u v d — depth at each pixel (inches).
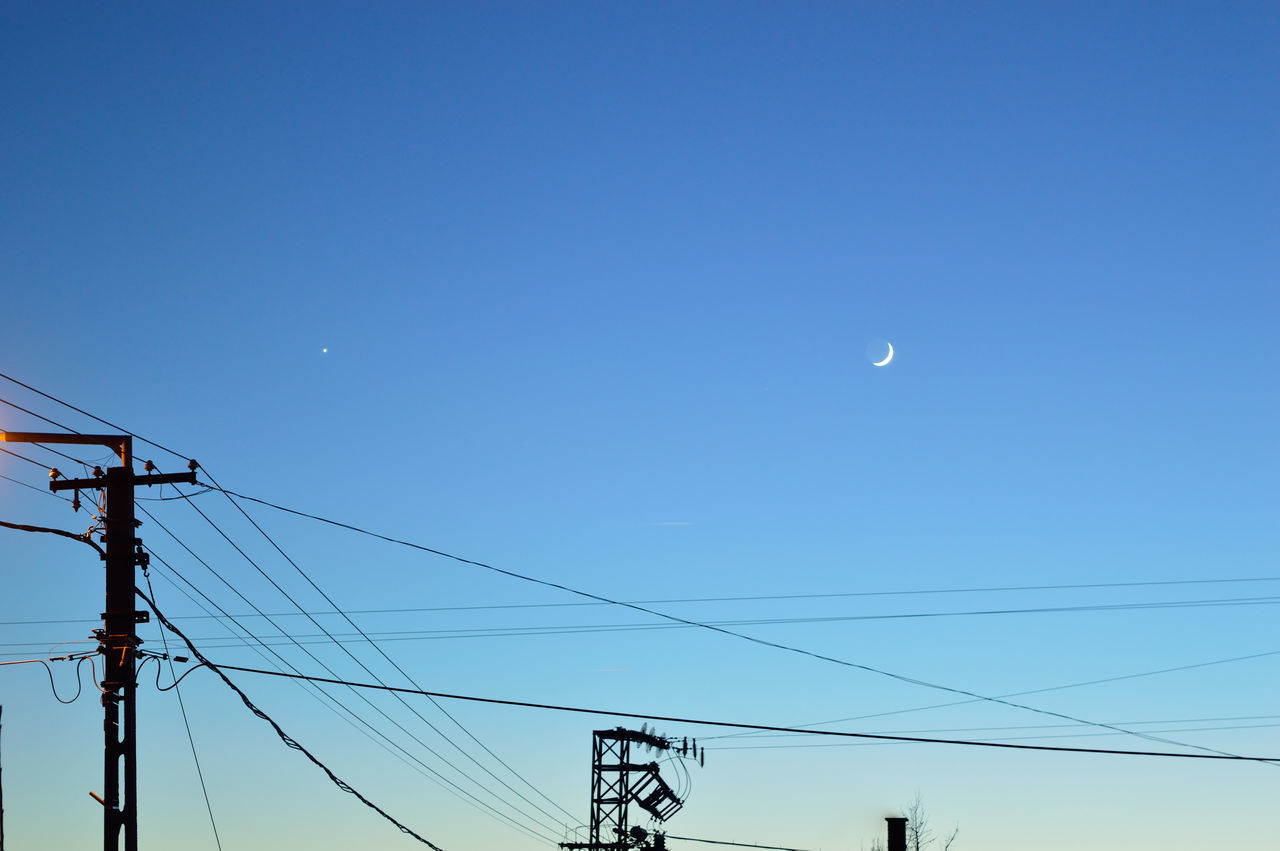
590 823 1628.9
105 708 941.2
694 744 1654.8
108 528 966.4
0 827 921.5
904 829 1737.2
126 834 931.3
